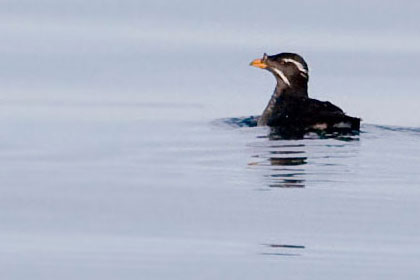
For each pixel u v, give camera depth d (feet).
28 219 57.77
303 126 70.03
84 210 58.75
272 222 56.29
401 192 59.82
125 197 60.54
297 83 74.54
